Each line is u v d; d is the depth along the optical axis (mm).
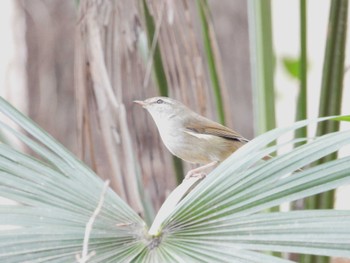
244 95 15188
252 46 9039
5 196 5570
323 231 5195
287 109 23500
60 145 6375
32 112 14258
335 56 8406
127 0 9445
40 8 14312
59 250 5227
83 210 5699
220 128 10242
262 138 6070
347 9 8352
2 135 8391
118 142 9125
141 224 5711
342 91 8477
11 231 5184
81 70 9219
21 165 5914
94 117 9508
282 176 5672
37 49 14344
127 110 10523
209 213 5664
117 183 9000
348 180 5488
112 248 5438
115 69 9445
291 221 5363
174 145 10430
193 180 6457
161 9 9211
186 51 9438
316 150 5715
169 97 9422
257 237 5371
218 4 15195
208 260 5281
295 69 17938
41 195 5699
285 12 29328
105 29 9406
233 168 5879
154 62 9383
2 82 14336
